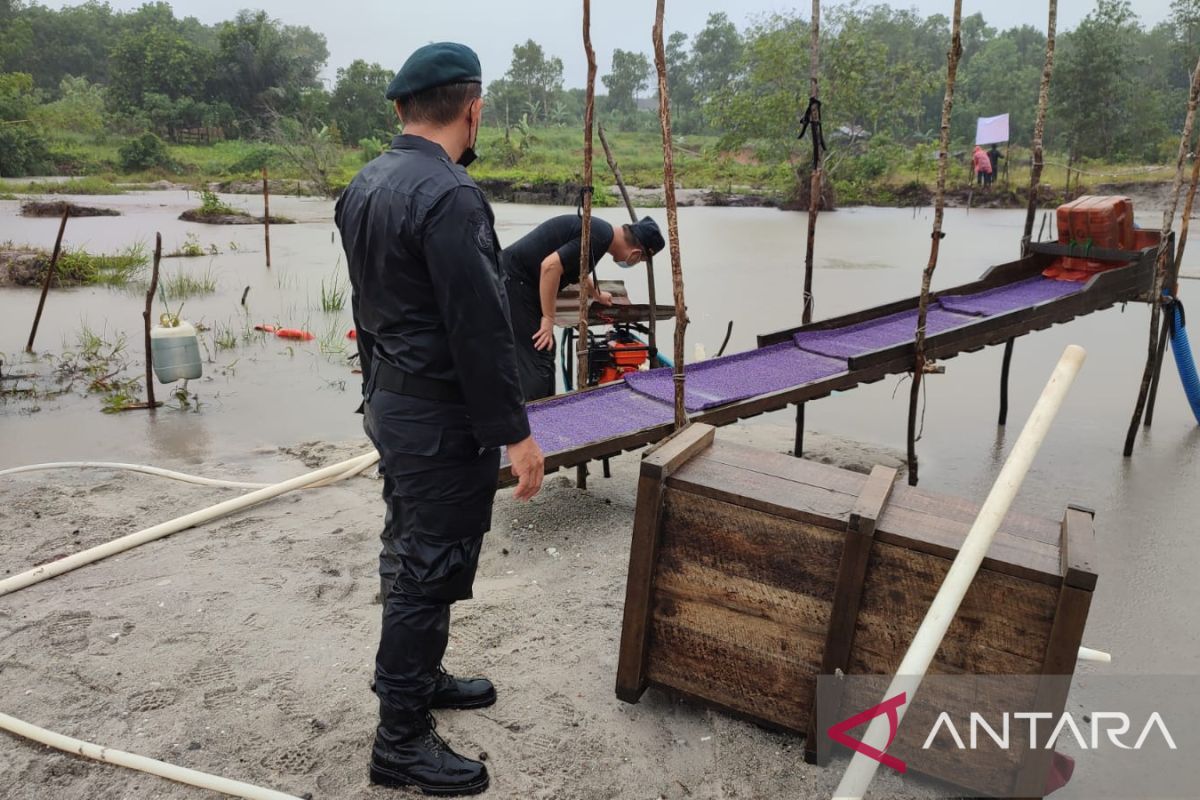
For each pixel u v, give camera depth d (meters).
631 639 2.79
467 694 2.88
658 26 3.50
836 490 2.62
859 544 2.37
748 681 2.70
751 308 10.29
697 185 35.38
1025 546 2.35
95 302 10.92
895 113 30.03
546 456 4.11
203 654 3.18
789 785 2.54
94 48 99.56
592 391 5.01
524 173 34.72
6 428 6.17
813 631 2.56
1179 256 5.98
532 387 5.11
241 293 11.67
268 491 4.63
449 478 2.34
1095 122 34.19
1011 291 6.33
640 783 2.56
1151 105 35.34
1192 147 26.58
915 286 11.96
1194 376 6.09
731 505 2.59
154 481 5.04
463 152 2.46
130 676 3.04
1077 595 2.15
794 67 28.41
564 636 3.36
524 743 2.73
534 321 5.09
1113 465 5.54
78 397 6.97
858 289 11.69
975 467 5.54
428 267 2.19
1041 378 7.58
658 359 5.73
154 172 41.09
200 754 2.66
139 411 6.62
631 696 2.84
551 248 5.02
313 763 2.62
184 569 3.87
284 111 68.06
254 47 71.12
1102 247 6.14
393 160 2.32
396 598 2.43
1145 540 4.43
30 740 2.70
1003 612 2.28
